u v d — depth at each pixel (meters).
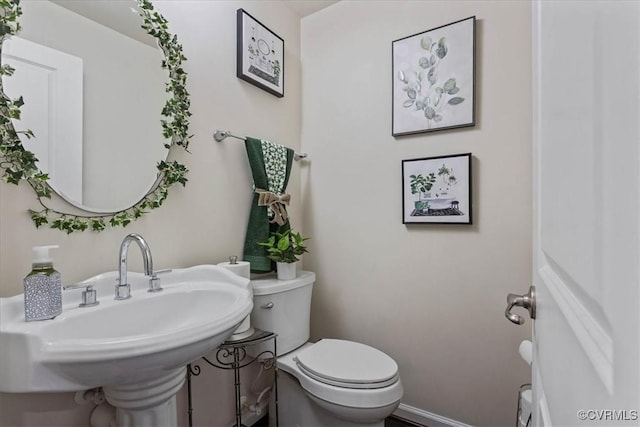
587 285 0.32
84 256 1.04
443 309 1.60
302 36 2.05
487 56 1.50
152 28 1.22
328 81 1.96
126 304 0.98
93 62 1.06
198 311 1.14
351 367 1.35
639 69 0.22
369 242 1.81
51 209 0.97
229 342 1.30
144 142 1.20
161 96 1.25
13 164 0.89
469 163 1.51
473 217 1.52
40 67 0.94
